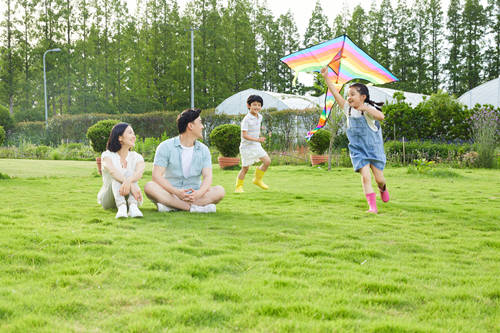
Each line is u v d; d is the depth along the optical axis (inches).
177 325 73.6
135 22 1743.4
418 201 242.4
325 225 164.7
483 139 534.9
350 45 206.7
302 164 624.7
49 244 124.3
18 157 803.4
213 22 1649.9
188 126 190.1
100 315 78.2
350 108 202.5
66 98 1884.8
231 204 224.1
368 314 80.6
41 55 1720.0
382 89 916.0
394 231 157.1
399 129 673.0
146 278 96.5
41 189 284.0
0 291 87.6
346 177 406.6
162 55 1651.1
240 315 78.5
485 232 158.1
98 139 425.4
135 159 187.0
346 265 111.3
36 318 74.5
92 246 122.2
